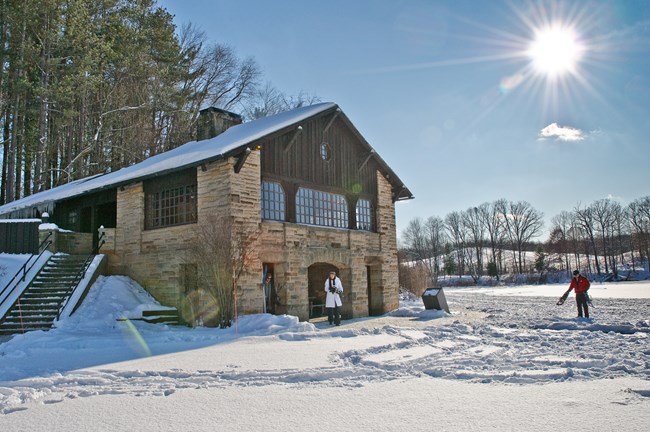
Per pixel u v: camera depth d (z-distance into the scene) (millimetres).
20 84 33156
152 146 42094
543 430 5098
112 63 39594
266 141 19516
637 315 18281
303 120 20344
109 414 6008
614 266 90812
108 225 23641
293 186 20453
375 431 5203
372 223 24625
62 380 8055
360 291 22641
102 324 15750
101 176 28109
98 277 19359
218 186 17625
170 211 19516
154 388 7461
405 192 25938
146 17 42656
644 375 7848
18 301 16812
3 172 41688
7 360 10109
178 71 43812
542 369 8484
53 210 24453
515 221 102188
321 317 22391
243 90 48062
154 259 19344
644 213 100188
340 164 23031
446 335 13234
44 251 19781
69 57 36125
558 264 109375
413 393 6855
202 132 24625
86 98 39375
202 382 7859
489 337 13078
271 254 18656
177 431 5328
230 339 12945
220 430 5332
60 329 14820
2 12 32438
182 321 18000
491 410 5906
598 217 101938
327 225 22000
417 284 35750
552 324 15484
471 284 86875
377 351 10656
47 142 38406
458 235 109125
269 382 7770
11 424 5668
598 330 14516
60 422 5711
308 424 5488
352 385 7445
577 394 6613
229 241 16438
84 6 36406
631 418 5422
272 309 18438
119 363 9477
